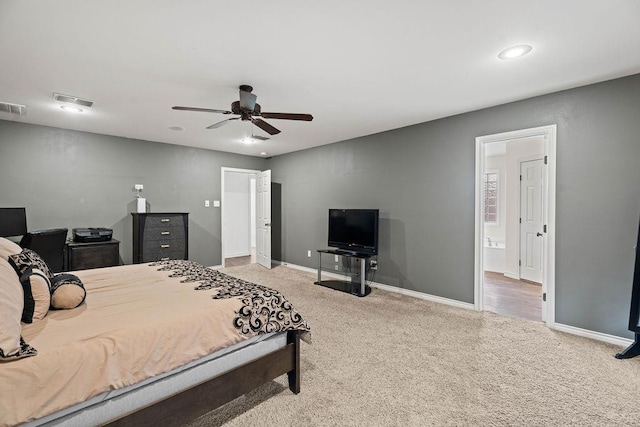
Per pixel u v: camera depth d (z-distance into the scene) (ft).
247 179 27.45
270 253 20.20
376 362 8.05
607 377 7.29
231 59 7.93
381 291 14.89
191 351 5.32
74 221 14.84
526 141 16.98
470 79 9.15
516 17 6.17
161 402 4.95
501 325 10.52
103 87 9.67
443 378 7.30
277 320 6.56
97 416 4.42
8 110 11.75
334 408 6.23
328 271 18.30
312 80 9.24
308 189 19.44
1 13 5.91
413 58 7.90
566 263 9.91
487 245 21.25
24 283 5.32
